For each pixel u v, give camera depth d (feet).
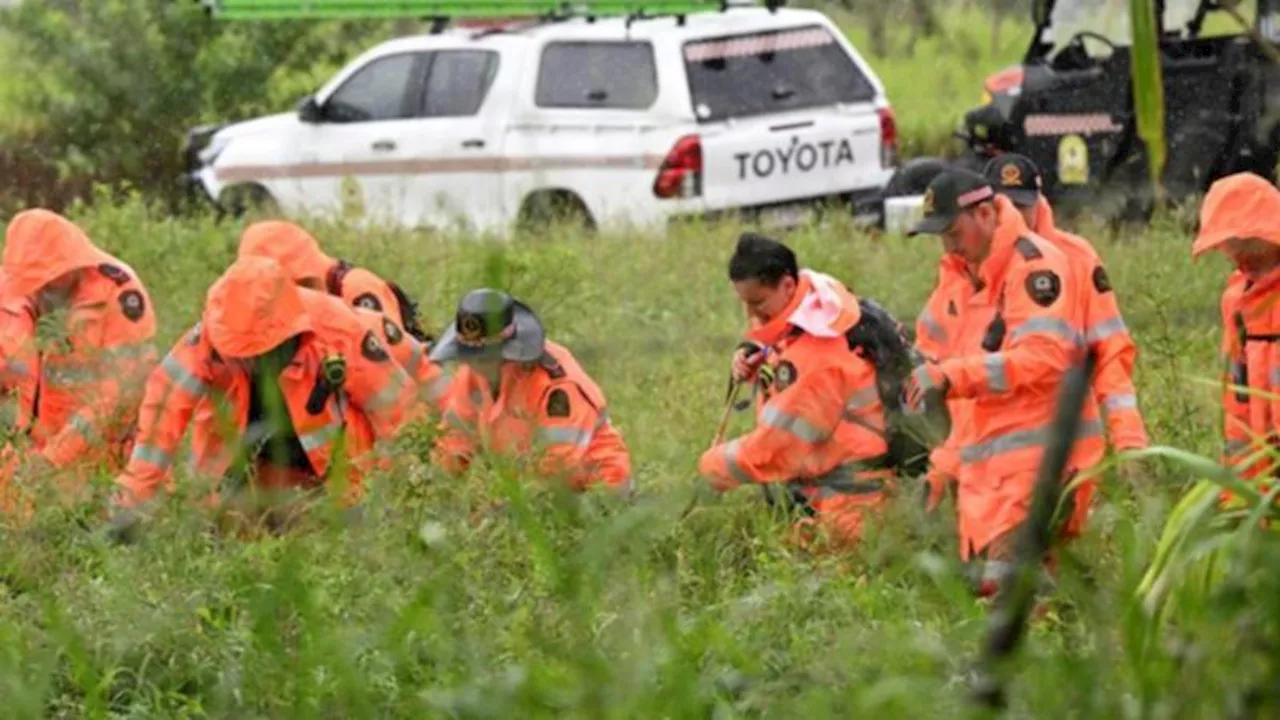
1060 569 38.91
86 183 195.72
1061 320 64.23
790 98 152.87
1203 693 31.45
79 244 74.79
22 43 195.52
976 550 63.98
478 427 66.74
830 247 131.85
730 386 69.26
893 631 43.88
